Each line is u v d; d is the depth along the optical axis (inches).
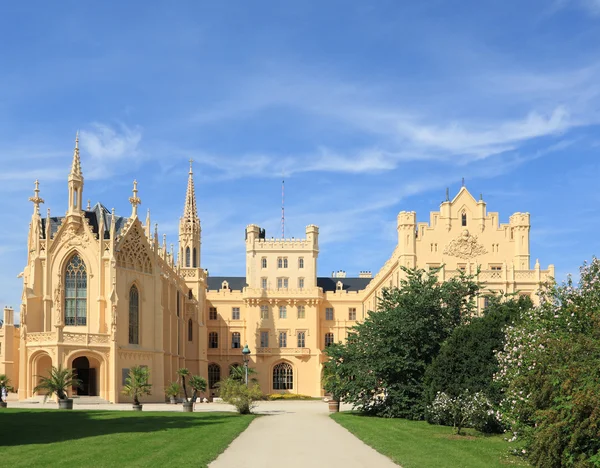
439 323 2236.7
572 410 1037.2
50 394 2427.4
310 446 1338.6
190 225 4803.2
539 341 1230.3
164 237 3759.8
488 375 1774.1
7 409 2274.9
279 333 4665.4
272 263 4793.3
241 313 4776.1
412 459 1163.9
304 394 4552.2
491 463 1154.0
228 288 4904.0
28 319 3034.0
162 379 3309.5
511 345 1451.8
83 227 3169.3
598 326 1186.0
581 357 1126.4
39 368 3011.8
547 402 1149.7
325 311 4800.7
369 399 2267.5
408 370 2167.8
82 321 3115.2
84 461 1101.7
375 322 2268.7
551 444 1067.9
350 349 2367.1
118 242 3181.6
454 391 1819.6
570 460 1033.5
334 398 2546.8
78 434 1508.4
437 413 1801.2
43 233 3262.8
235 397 2266.2
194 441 1370.6
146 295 3309.5
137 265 3282.5
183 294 4062.5
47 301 3102.9
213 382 4682.6
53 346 2891.2
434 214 3545.8
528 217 3523.6
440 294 2274.9
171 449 1243.8
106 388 2977.4
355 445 1364.4
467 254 3511.3
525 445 1248.2
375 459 1170.0
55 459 1123.3
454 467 1091.9
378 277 4163.4
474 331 1863.9
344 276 5374.0
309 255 4795.8
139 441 1368.1
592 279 1343.5
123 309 3142.2
